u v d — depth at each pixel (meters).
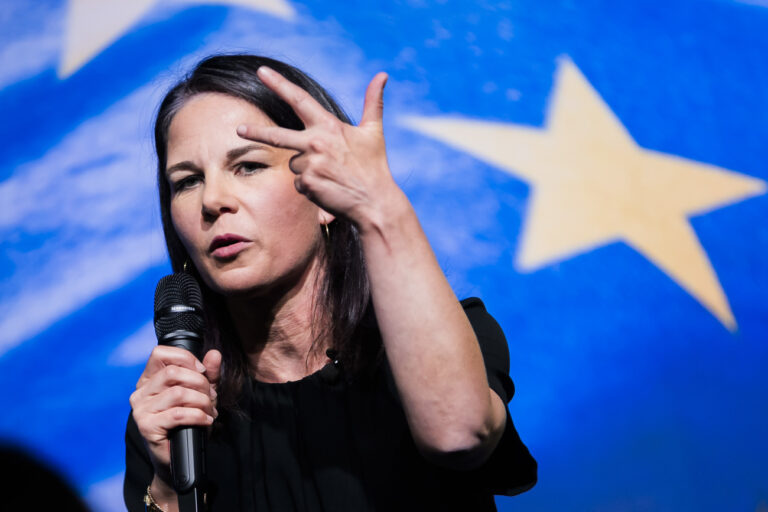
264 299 3.94
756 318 8.75
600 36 9.09
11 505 6.65
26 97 7.86
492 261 8.27
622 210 8.70
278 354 4.02
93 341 7.57
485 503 3.76
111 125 7.94
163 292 3.76
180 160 3.81
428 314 3.01
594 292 8.42
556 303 8.31
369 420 3.74
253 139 3.03
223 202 3.68
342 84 8.29
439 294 3.04
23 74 7.90
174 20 8.16
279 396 3.91
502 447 3.53
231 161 3.76
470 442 3.06
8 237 7.60
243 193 3.73
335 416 3.78
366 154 3.06
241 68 3.97
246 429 3.89
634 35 9.19
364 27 8.47
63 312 7.56
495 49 8.76
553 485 7.95
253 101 3.86
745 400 8.51
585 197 8.63
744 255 8.90
